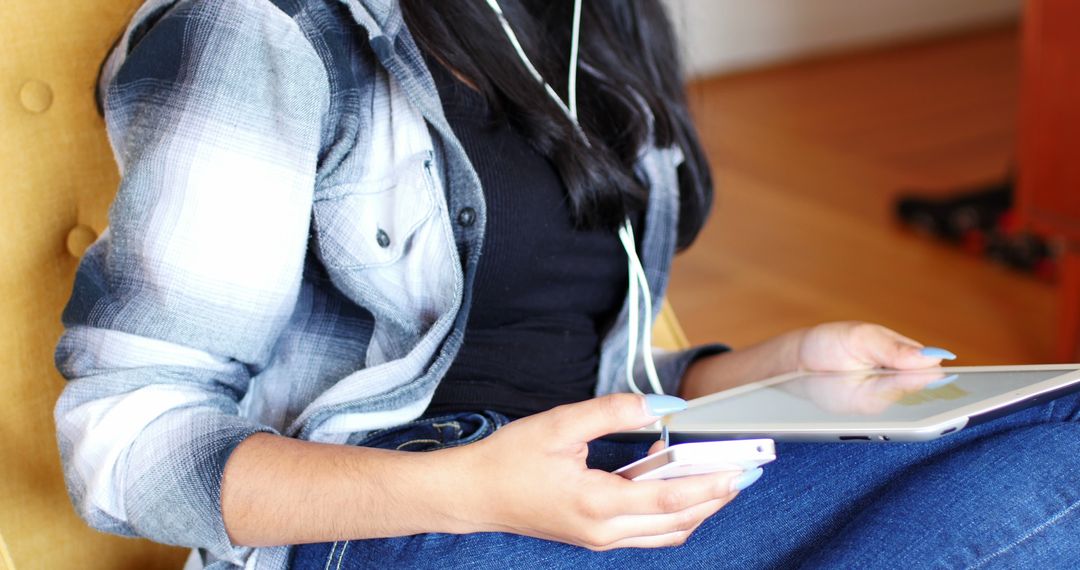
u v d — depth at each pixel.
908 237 3.04
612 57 1.03
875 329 0.98
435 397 0.91
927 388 0.87
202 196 0.79
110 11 0.96
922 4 5.10
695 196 1.12
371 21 0.85
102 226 0.97
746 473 0.72
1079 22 1.96
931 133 3.89
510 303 0.94
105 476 0.78
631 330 0.99
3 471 0.91
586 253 0.98
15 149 0.92
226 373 0.84
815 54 4.91
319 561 0.82
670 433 0.82
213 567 0.84
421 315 0.89
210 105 0.79
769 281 2.80
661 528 0.72
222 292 0.80
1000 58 4.78
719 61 4.73
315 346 0.92
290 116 0.81
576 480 0.71
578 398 0.97
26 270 0.93
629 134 1.02
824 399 0.87
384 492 0.74
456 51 0.89
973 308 2.60
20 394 0.92
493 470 0.73
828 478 0.81
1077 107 2.01
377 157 0.88
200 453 0.77
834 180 3.49
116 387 0.80
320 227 0.86
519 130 0.92
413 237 0.87
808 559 0.74
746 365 1.06
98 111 0.94
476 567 0.76
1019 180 2.20
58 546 0.94
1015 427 0.84
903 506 0.74
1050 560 0.70
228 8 0.82
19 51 0.92
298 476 0.76
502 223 0.90
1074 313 2.18
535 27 0.99
